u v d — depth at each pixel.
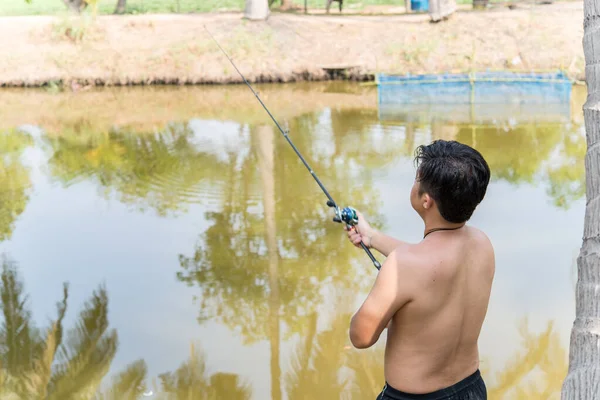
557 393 4.11
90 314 5.18
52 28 17.17
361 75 16.11
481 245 2.12
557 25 16.59
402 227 6.79
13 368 4.38
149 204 7.77
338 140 10.53
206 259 6.27
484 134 10.77
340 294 5.54
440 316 2.05
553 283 5.51
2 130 11.72
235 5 21.97
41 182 8.72
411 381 2.10
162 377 4.40
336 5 22.83
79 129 11.75
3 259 6.32
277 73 16.19
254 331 4.99
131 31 17.41
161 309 5.32
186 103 14.05
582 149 9.72
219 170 9.06
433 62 16.09
